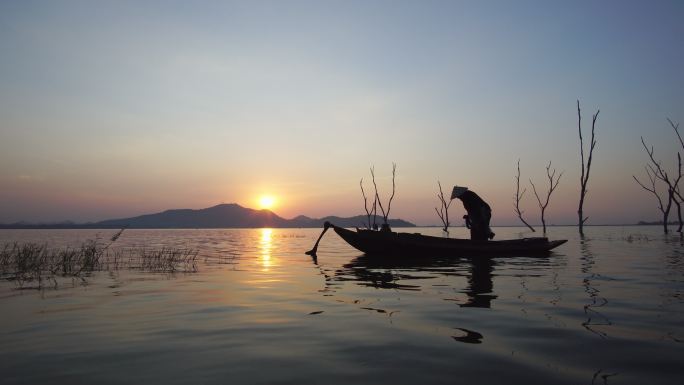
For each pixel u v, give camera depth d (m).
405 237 16.69
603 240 29.27
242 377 3.93
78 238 49.59
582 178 37.69
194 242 37.62
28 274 12.18
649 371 3.99
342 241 38.94
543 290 8.59
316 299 7.99
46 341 5.20
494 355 4.50
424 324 5.90
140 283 10.35
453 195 17.12
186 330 5.71
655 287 8.79
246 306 7.34
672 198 37.69
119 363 4.35
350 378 3.89
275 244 34.09
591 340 4.99
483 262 14.79
